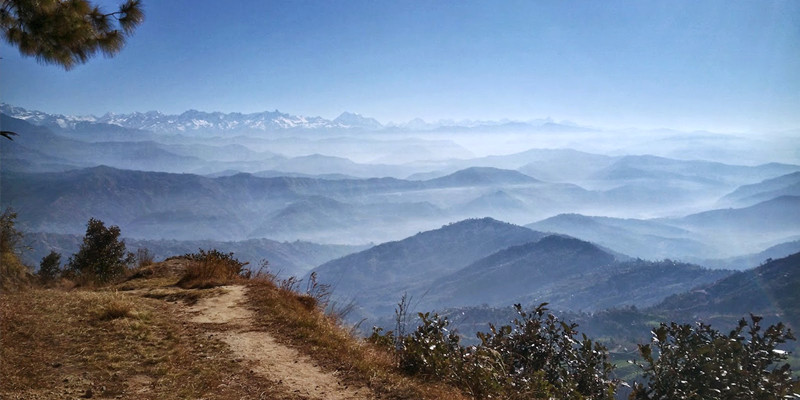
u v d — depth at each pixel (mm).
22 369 5469
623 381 7781
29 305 7965
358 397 5953
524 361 8117
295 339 7973
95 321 7594
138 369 6020
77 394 5117
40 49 8766
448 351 7637
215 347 7219
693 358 7285
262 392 5777
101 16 9000
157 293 10938
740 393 6883
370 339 8922
